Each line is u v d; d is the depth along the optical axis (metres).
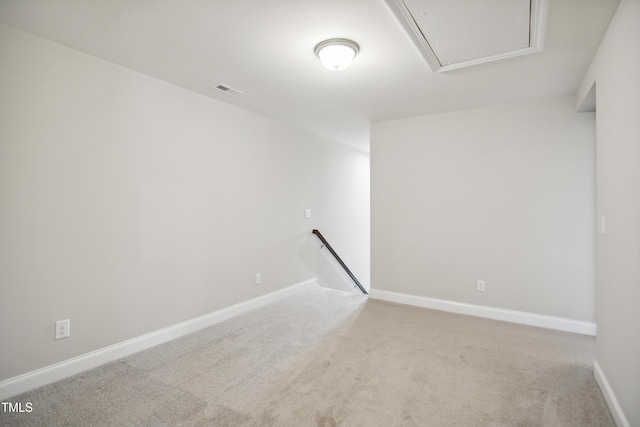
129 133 2.56
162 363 2.43
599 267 2.12
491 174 3.45
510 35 2.03
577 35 2.03
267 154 3.91
